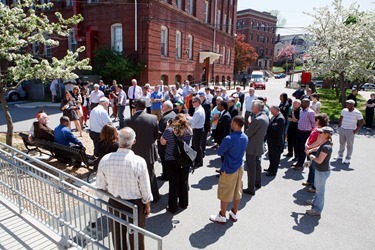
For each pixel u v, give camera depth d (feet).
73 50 72.64
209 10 98.53
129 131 9.87
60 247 11.64
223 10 112.57
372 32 54.49
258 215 15.84
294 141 26.27
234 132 14.37
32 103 55.98
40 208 13.00
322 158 14.99
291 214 16.03
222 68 119.44
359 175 22.68
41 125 21.15
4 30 22.15
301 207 16.90
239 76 173.06
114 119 41.11
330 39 57.72
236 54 173.99
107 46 63.87
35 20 24.08
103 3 65.46
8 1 73.36
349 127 25.40
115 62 59.72
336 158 27.50
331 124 45.85
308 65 64.80
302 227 14.67
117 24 65.36
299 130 23.04
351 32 56.24
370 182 21.17
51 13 73.10
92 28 68.39
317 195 15.78
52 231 12.74
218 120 25.61
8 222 13.43
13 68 22.62
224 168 14.28
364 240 13.64
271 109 21.70
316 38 62.75
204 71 101.91
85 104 36.91
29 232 12.68
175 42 75.77
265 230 14.32
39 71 23.12
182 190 16.14
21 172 14.10
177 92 36.24
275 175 22.18
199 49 92.73
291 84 143.13
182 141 14.84
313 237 13.79
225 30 118.62
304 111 22.76
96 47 68.13
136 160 9.82
